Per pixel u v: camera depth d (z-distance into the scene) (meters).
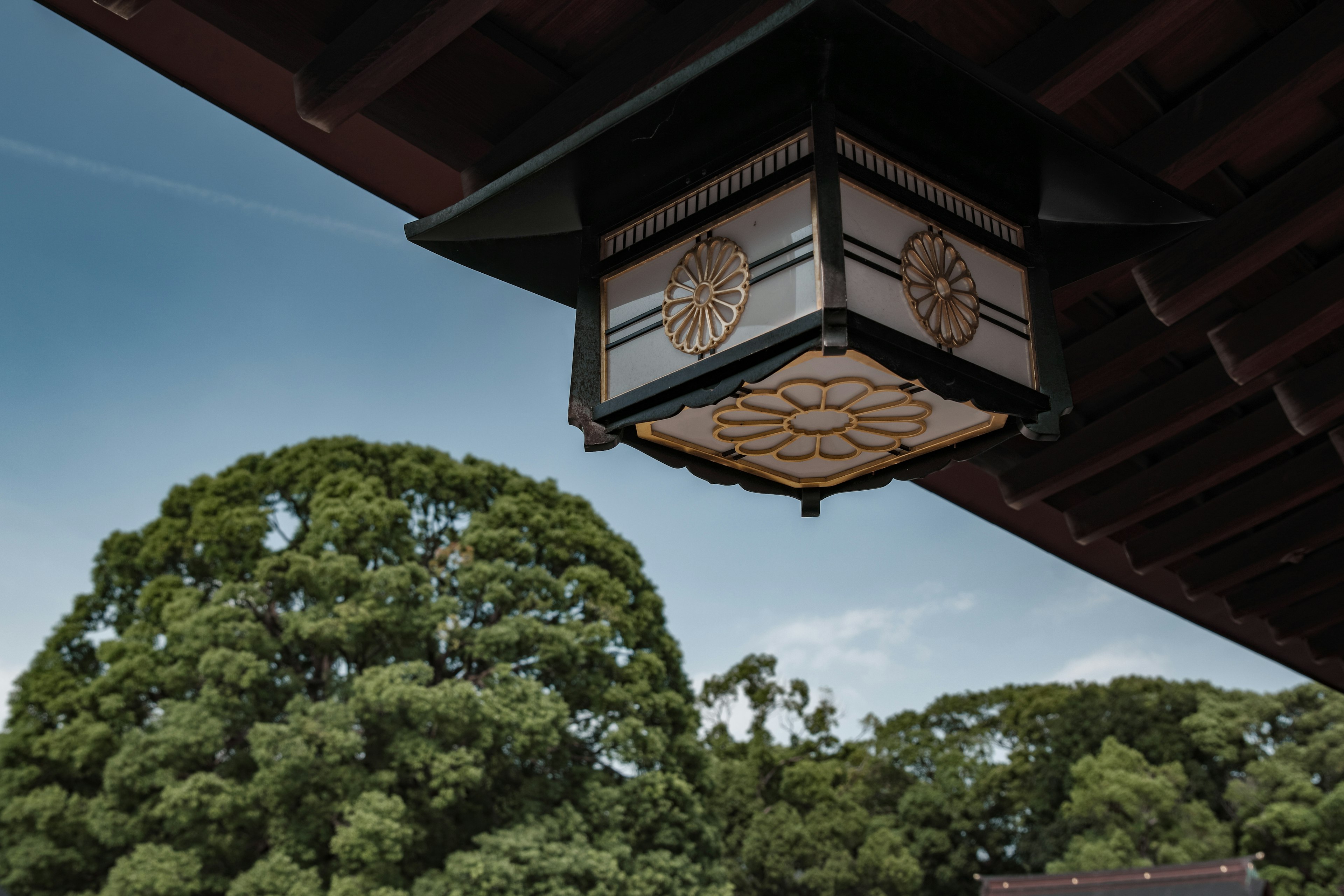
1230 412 2.95
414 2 1.55
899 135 1.56
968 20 1.99
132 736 15.84
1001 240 1.70
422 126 1.96
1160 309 2.29
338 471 19.58
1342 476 2.89
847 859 26.67
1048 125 1.55
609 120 1.49
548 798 17.75
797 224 1.47
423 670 16.69
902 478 1.82
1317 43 1.95
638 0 1.83
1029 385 1.66
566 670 18.69
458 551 19.34
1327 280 2.32
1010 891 26.86
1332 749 30.98
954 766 35.44
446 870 15.94
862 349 1.39
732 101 1.47
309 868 15.30
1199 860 29.12
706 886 18.55
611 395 1.66
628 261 1.68
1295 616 3.56
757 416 1.63
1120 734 34.00
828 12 1.31
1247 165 2.25
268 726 15.51
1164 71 2.12
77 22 1.72
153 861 15.02
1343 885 21.62
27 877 16.19
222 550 18.30
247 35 1.69
